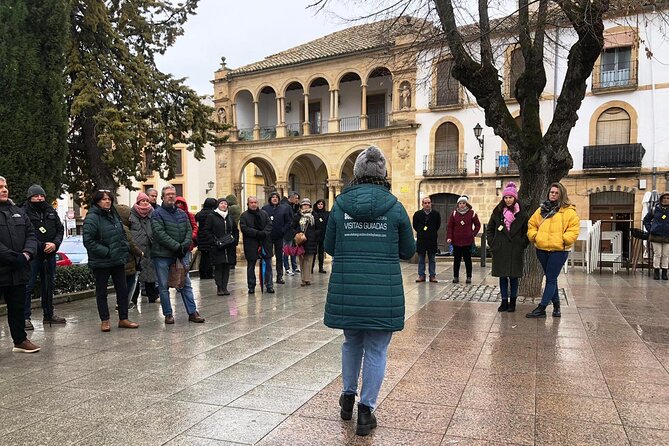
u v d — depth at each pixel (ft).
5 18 29.19
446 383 14.40
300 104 107.24
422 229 36.83
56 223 23.35
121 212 28.17
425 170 85.61
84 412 12.55
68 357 17.74
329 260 57.41
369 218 11.19
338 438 10.92
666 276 37.86
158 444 10.73
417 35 30.30
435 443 10.62
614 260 41.75
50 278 23.32
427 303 27.94
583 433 11.00
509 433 11.05
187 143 56.13
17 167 29.68
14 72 29.07
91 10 44.52
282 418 12.03
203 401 13.21
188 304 23.62
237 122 108.99
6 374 15.81
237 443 10.73
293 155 100.73
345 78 99.50
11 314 18.34
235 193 107.04
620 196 74.33
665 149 70.74
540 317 23.57
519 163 28.32
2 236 17.81
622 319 23.08
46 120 30.96
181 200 37.58
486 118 28.99
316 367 16.20
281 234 37.11
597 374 15.06
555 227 22.54
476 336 20.04
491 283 36.76
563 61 71.67
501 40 32.48
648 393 13.43
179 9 55.52
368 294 11.04
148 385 14.56
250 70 103.81
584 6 23.61
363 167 11.83
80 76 45.42
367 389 11.16
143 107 49.90
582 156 75.56
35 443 10.85
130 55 49.96
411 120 87.10
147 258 28.45
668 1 27.27
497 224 25.00
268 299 30.27
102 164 50.60
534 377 14.84
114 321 24.23
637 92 71.97
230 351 18.29
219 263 31.35
